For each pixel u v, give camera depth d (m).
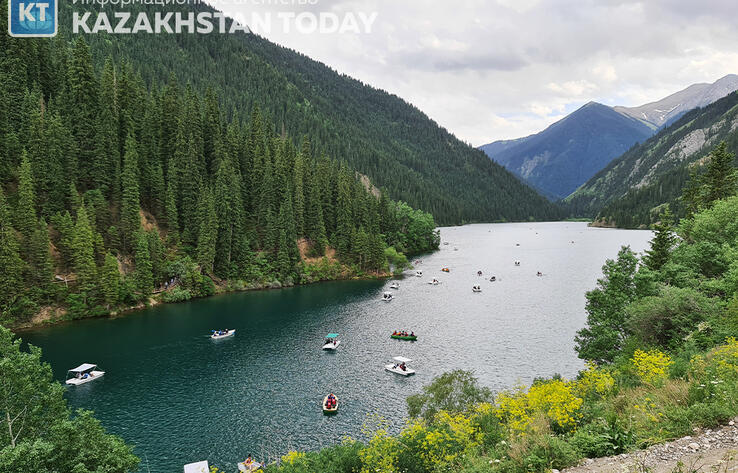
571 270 141.00
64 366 62.31
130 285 92.44
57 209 91.75
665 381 19.34
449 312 92.62
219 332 76.62
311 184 149.50
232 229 121.00
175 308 96.12
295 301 104.19
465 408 36.06
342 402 52.09
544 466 14.22
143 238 97.12
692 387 17.02
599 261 157.75
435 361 64.81
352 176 183.00
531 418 18.95
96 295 88.38
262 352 69.31
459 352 68.12
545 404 20.22
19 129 94.31
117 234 98.06
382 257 141.75
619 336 45.78
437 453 20.23
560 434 17.53
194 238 114.88
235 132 145.00
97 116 106.12
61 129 95.75
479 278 131.25
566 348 68.62
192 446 42.91
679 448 13.16
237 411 49.94
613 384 23.25
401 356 67.19
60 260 88.56
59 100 102.62
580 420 18.27
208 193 115.62
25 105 95.75
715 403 14.82
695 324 35.72
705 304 36.34
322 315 91.38
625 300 47.41
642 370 23.25
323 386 56.62
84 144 101.50
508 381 56.38
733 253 44.16
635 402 18.34
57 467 22.78
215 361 65.38
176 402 52.12
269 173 134.25
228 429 46.06
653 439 14.10
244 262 120.38
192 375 60.12
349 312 93.69
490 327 81.06
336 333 78.56
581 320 84.38
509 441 17.59
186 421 47.72
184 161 117.81
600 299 48.88
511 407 22.31
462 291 113.62
